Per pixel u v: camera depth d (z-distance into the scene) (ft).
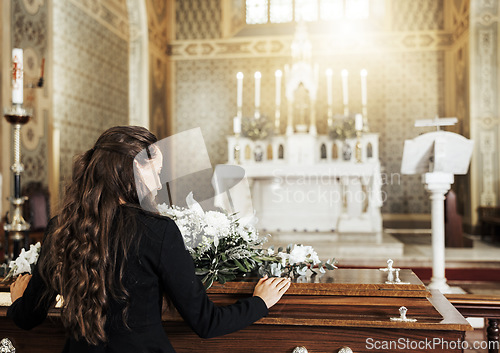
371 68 34.53
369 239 22.84
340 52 34.83
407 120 34.06
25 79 19.92
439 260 13.26
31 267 5.82
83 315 4.06
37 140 20.86
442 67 33.81
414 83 34.06
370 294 5.36
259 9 36.96
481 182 28.71
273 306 5.34
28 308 4.66
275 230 24.31
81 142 24.90
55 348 5.60
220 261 5.69
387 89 34.32
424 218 33.68
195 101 36.70
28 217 18.69
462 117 30.99
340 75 34.73
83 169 4.48
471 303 7.14
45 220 19.10
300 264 5.91
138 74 31.63
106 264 4.11
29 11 20.35
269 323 5.18
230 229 5.94
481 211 28.12
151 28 32.91
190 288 4.23
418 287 5.39
